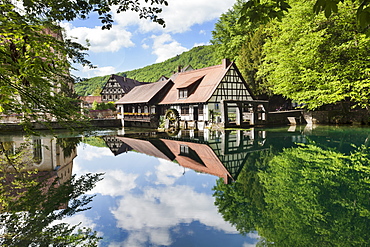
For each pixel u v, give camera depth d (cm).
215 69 2359
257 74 2667
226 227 321
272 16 300
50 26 383
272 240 282
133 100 2881
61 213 371
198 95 2189
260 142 1099
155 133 1811
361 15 218
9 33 328
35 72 399
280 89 2039
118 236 299
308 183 491
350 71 1412
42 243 281
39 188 501
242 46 3058
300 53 1678
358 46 1342
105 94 5675
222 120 1903
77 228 322
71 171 666
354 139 1057
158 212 378
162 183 546
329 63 1537
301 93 1806
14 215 363
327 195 423
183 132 1811
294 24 1717
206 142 1216
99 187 514
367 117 1709
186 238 293
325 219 333
